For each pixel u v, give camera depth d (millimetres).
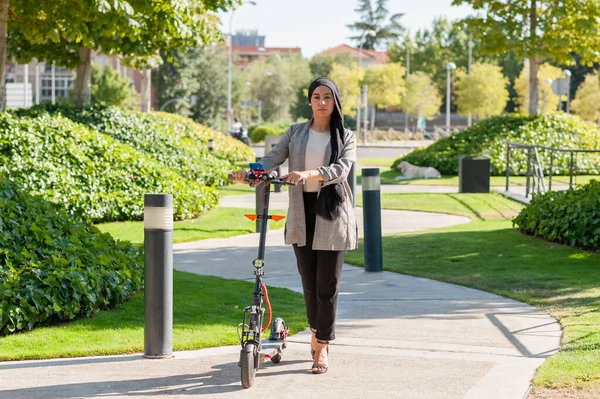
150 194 6812
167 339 6887
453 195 22375
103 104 25016
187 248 13617
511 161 29859
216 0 24531
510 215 17938
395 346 7207
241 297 9250
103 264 8711
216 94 79312
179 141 25625
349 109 90125
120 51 25500
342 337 7551
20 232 8594
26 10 18078
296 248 6430
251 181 6055
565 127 31234
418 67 120812
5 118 16328
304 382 6148
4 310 7324
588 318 8016
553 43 30953
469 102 87688
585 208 12430
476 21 31562
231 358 6855
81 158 16516
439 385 6020
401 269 11234
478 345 7207
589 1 30203
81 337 7359
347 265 11844
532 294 9359
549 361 6445
